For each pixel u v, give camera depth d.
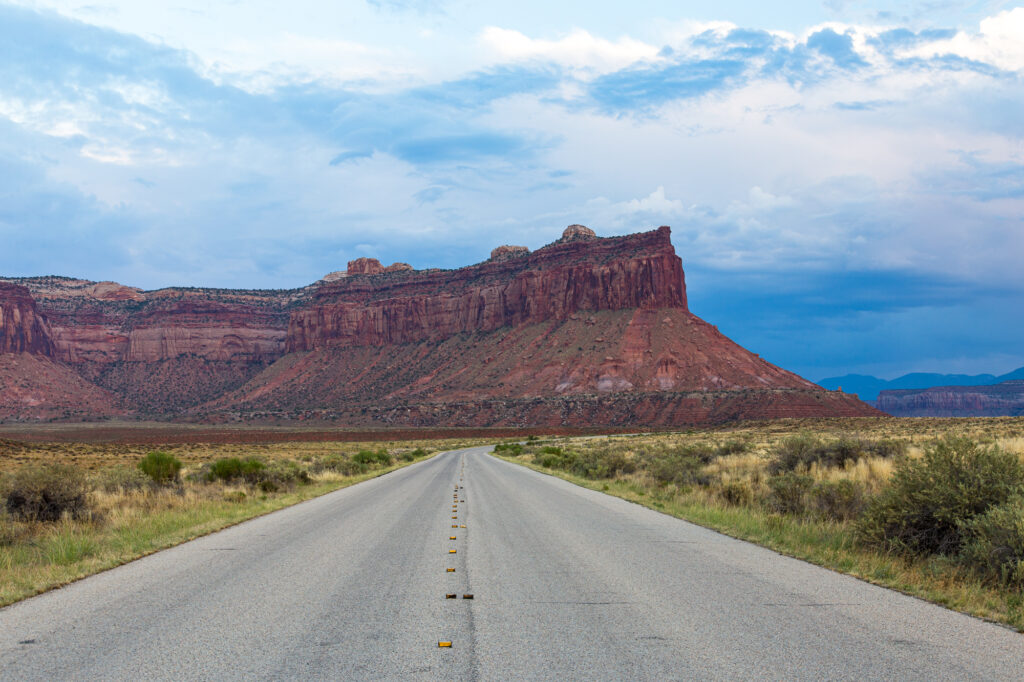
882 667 5.56
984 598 7.73
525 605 7.60
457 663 5.67
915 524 10.39
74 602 7.82
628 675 5.38
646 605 7.59
